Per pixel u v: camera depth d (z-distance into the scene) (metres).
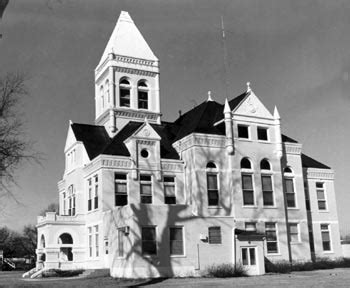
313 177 45.16
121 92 46.53
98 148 42.19
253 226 38.03
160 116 46.97
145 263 30.91
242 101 40.25
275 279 27.69
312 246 43.22
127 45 47.47
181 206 33.03
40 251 40.81
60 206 45.91
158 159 38.69
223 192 37.97
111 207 36.59
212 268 32.44
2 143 30.55
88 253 38.72
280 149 40.62
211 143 38.56
